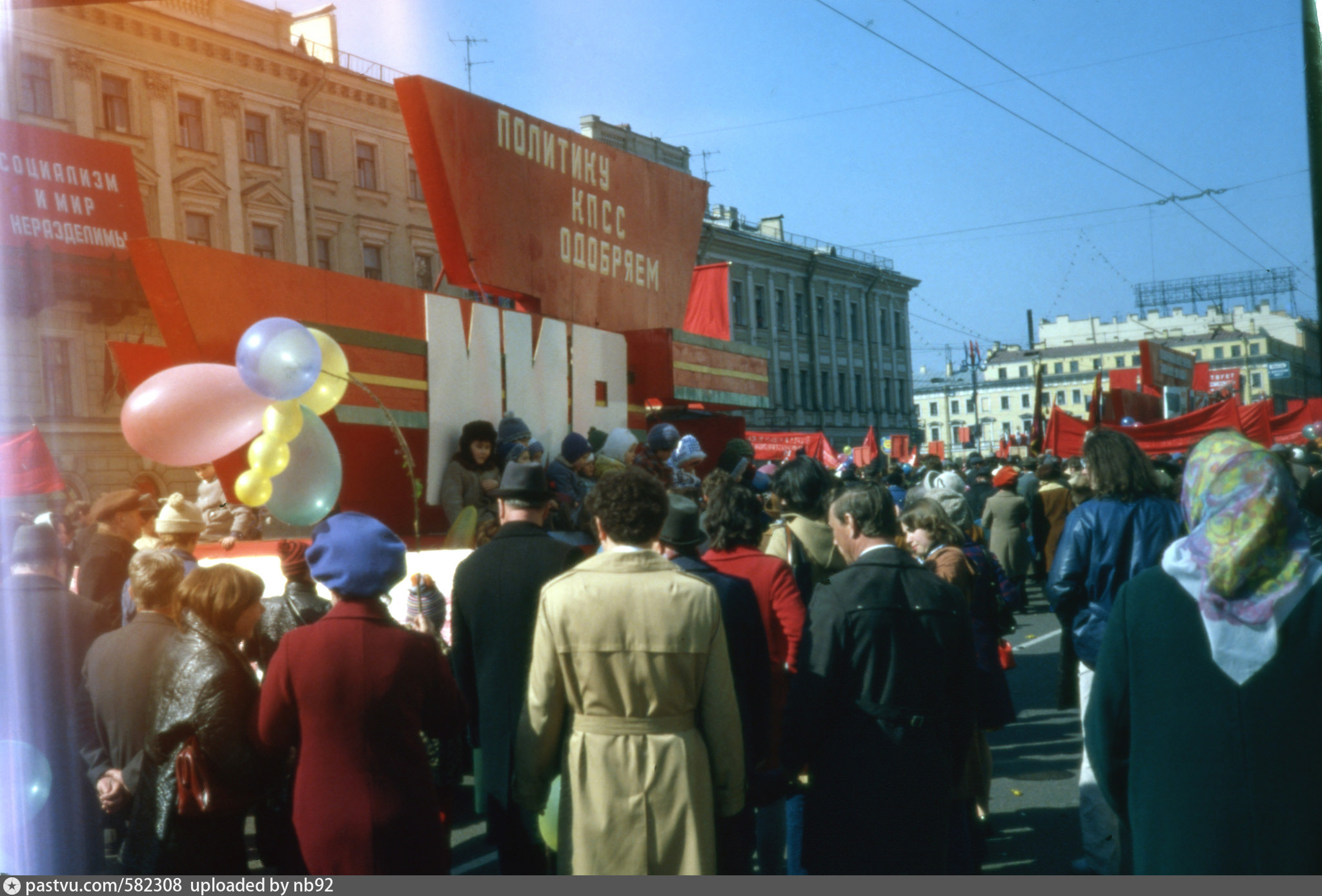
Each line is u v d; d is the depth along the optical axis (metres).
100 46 23.12
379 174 30.78
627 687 2.97
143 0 23.64
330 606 4.71
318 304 6.74
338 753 3.04
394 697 3.09
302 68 28.00
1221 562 2.36
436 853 3.11
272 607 4.63
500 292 9.09
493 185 8.89
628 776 2.95
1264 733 2.32
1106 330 69.44
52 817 3.72
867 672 3.26
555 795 3.29
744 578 3.70
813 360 54.00
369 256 30.58
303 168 28.41
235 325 6.15
